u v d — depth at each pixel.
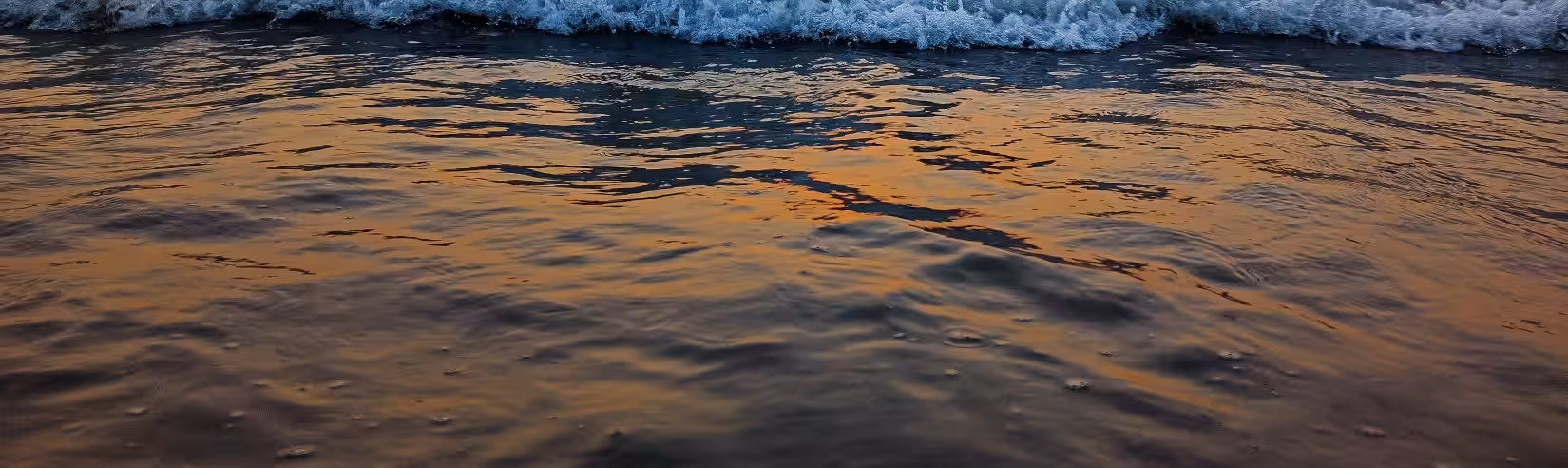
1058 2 6.65
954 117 4.64
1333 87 5.29
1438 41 6.42
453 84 5.19
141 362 2.25
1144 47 6.40
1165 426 2.02
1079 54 6.18
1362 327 2.51
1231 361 2.30
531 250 2.94
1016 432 1.98
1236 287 2.73
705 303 2.55
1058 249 2.98
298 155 3.89
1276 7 6.72
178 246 2.95
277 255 2.89
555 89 5.12
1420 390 2.21
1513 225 3.27
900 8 6.53
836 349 2.31
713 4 6.61
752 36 6.47
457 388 2.14
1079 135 4.32
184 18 6.93
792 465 1.86
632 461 1.87
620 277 2.74
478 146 4.07
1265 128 4.41
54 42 6.29
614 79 5.38
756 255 2.90
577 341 2.36
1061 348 2.34
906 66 5.79
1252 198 3.47
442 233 3.08
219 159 3.83
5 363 2.23
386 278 2.72
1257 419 2.06
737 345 2.33
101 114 4.52
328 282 2.70
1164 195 3.51
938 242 3.02
